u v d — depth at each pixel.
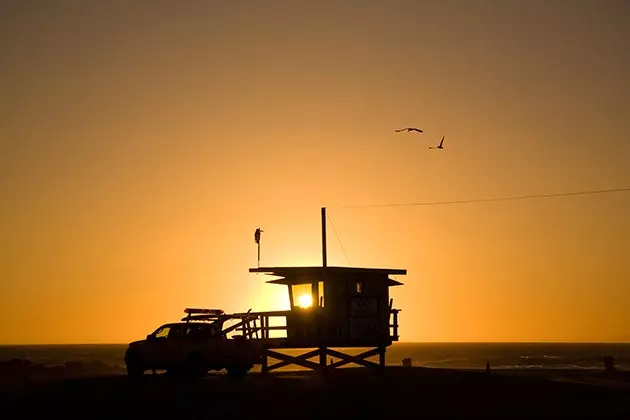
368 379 75.25
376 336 87.25
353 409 56.81
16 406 56.62
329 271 85.75
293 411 56.03
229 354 78.12
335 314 85.25
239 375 79.62
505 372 103.94
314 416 54.50
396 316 89.50
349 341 85.56
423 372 85.50
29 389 65.12
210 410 55.72
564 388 70.50
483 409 57.97
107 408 55.88
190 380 74.00
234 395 61.56
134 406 56.59
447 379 75.50
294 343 84.75
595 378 96.06
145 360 77.88
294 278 88.69
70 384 69.38
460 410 57.44
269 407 57.25
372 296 88.00
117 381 72.50
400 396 62.78
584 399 63.81
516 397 63.78
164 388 65.31
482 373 86.69
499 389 68.12
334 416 54.59
